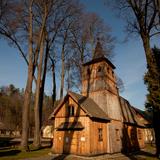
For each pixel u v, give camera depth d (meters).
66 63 38.22
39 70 29.30
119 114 30.53
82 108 24.20
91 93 29.30
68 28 35.31
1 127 58.44
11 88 118.88
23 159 19.19
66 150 24.39
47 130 75.50
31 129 76.25
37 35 30.33
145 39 22.06
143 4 22.03
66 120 25.59
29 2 28.45
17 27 29.03
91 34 36.47
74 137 24.25
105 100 27.67
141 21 22.22
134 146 32.94
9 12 28.47
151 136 49.59
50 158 20.58
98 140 24.52
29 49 26.94
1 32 28.03
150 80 20.56
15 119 84.88
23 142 25.11
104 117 25.66
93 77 29.84
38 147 28.03
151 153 27.81
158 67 20.92
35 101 28.92
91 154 22.80
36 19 30.02
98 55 30.31
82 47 36.97
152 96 20.23
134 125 35.09
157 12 21.05
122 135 29.81
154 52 21.72
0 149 28.33
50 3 28.77
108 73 29.86
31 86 26.17
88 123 23.59
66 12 32.28
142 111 50.69
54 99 36.72
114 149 26.50
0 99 90.12
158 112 20.48
